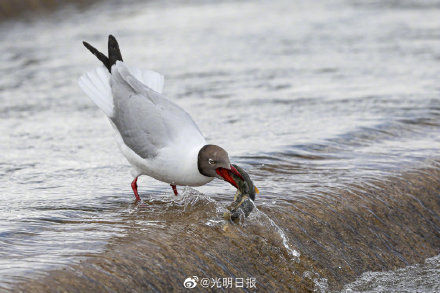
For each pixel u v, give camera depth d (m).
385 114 16.72
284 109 18.02
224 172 9.53
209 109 18.45
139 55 28.03
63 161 13.41
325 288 9.11
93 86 10.73
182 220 9.54
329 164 12.56
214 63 26.03
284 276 9.00
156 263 8.13
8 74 24.91
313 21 36.12
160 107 10.15
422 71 22.97
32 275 7.37
